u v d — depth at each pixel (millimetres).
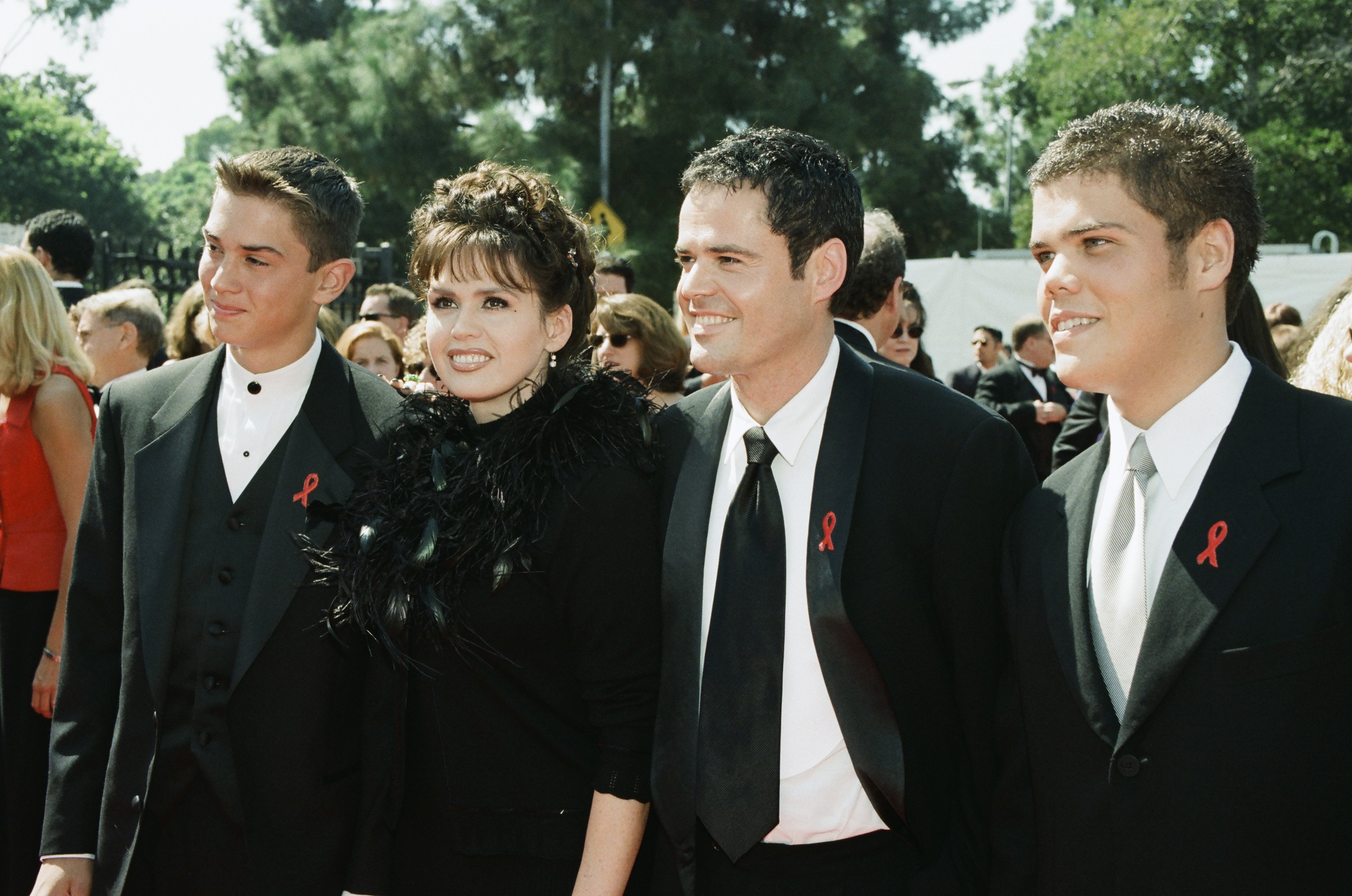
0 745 2826
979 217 24047
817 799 1540
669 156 20031
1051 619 1432
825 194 1513
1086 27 22797
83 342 3820
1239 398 1360
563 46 19031
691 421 1711
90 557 1883
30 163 38688
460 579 1582
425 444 1726
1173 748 1275
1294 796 1224
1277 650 1229
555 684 1650
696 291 1522
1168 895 1260
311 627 1761
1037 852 1479
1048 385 6656
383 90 20297
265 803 1745
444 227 1644
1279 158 19125
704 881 1587
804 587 1553
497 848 1627
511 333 1646
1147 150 1313
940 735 1562
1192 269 1333
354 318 8445
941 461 1552
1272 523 1264
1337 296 2457
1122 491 1422
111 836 1736
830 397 1605
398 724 1656
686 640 1570
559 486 1593
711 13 20422
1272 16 19594
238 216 1779
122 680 1782
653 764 1569
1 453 2715
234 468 1848
